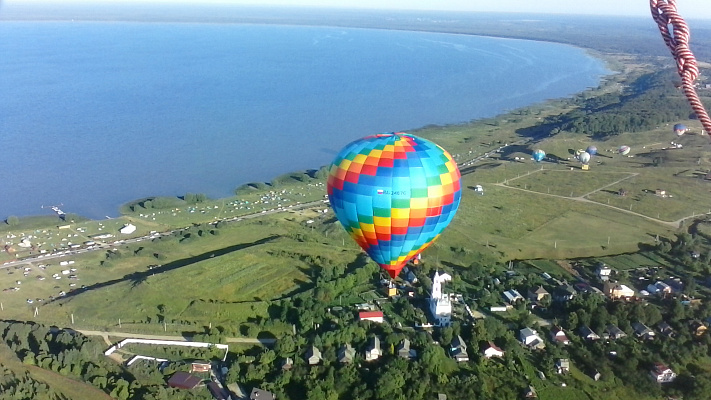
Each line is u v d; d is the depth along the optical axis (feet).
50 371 285.43
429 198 235.20
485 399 268.62
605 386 280.72
